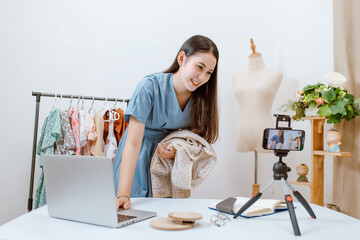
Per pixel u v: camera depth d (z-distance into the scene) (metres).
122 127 2.38
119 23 2.83
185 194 1.52
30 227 0.81
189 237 0.73
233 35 3.02
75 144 2.13
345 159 1.97
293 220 0.79
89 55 2.75
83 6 2.77
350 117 1.86
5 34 2.57
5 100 2.54
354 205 1.90
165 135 1.61
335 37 2.06
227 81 2.98
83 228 0.80
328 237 0.75
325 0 2.48
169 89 1.44
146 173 1.52
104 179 0.79
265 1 3.08
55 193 0.90
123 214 0.93
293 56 2.82
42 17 2.67
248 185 2.94
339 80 1.84
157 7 2.90
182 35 2.93
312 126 2.04
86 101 2.72
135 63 2.83
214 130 1.58
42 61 2.64
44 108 2.62
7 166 2.51
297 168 2.18
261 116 2.40
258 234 0.76
